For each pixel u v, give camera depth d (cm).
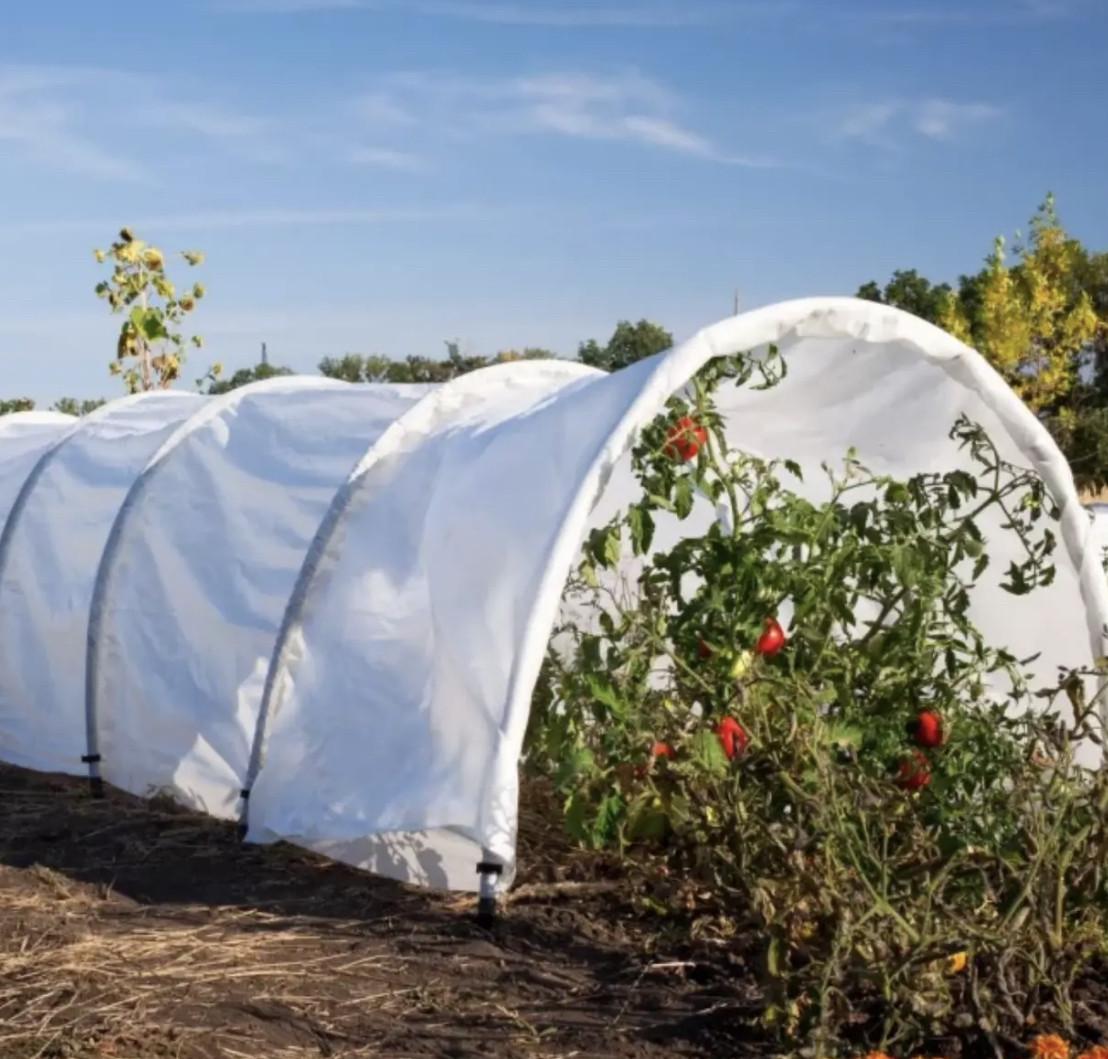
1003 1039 412
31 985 446
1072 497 579
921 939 400
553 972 470
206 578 703
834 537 561
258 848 612
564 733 537
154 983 453
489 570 543
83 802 708
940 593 556
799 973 411
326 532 633
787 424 631
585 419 544
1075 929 453
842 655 552
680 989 458
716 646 525
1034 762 503
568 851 600
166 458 750
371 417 703
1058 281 2256
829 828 422
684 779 487
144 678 712
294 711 619
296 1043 413
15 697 802
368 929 512
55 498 825
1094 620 591
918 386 590
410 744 564
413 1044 413
